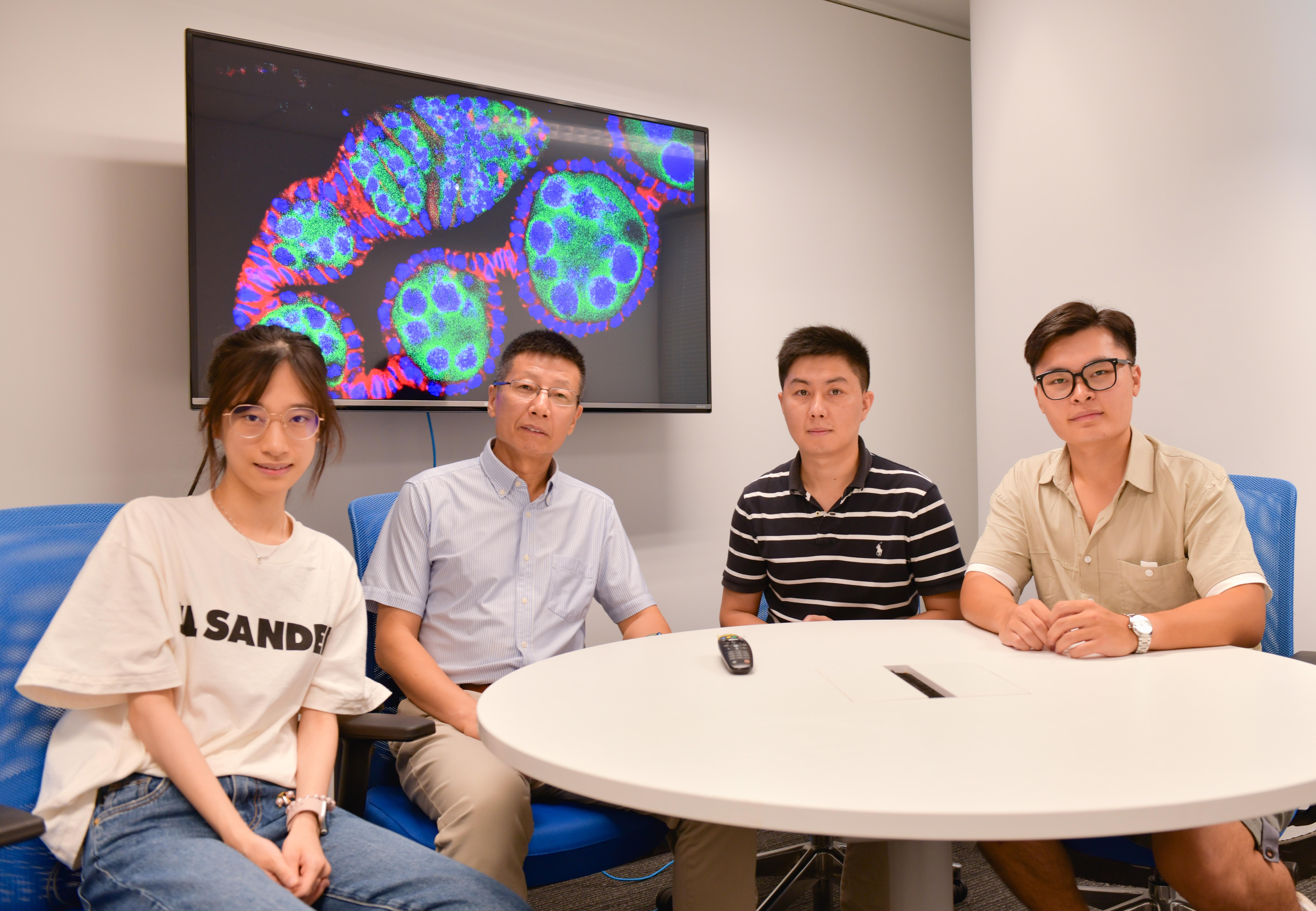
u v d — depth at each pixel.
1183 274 2.38
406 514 1.70
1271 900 1.27
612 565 1.85
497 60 2.65
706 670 1.28
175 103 2.23
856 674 1.24
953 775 0.82
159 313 2.20
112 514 1.36
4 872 1.10
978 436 2.96
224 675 1.21
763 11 3.16
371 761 1.41
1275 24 2.22
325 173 2.26
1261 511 1.65
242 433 1.26
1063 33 2.62
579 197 2.63
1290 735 0.93
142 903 1.01
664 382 2.78
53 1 2.10
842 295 3.32
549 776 0.87
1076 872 1.57
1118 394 1.57
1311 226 2.18
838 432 1.86
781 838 2.43
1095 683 1.16
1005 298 2.83
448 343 2.43
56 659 1.10
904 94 3.51
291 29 2.37
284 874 1.07
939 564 1.87
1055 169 2.66
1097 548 1.65
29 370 2.07
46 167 2.09
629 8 2.89
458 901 1.07
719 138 3.06
